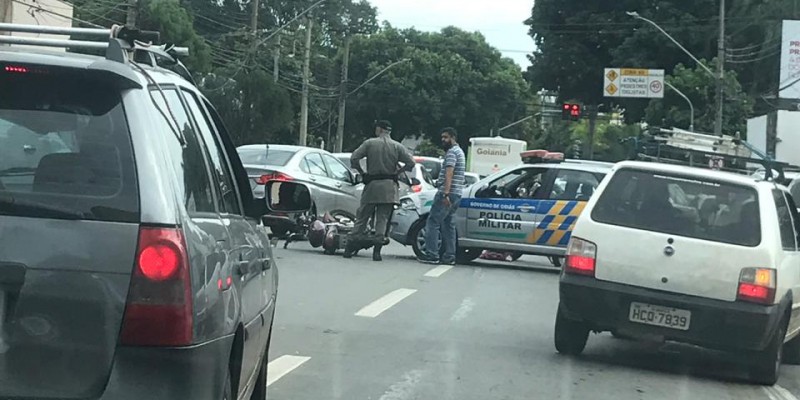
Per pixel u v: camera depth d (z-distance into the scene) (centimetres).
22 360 316
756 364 796
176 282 326
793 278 820
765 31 5100
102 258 321
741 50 5216
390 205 1506
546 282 1384
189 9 4903
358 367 760
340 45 6494
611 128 6781
